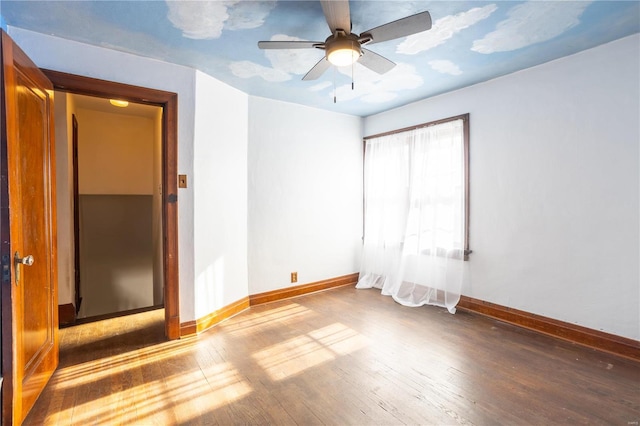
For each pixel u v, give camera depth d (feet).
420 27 6.03
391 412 6.25
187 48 8.45
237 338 9.52
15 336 5.49
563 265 9.44
